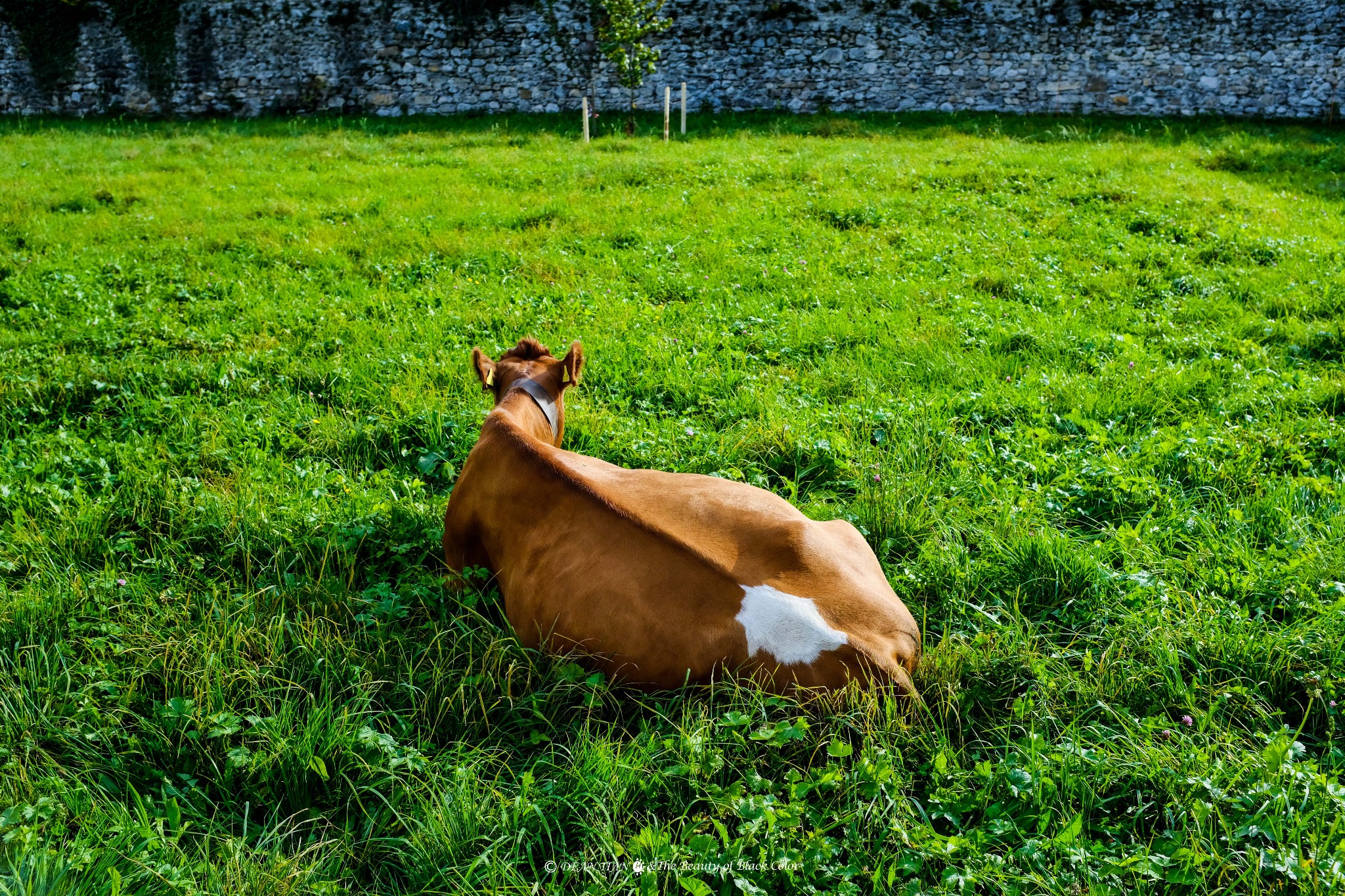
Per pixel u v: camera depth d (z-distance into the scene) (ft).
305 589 13.21
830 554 10.89
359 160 54.95
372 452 18.53
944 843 8.84
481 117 75.36
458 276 31.30
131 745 10.30
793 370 22.94
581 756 9.97
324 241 35.55
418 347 24.07
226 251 34.78
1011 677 11.41
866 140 60.29
